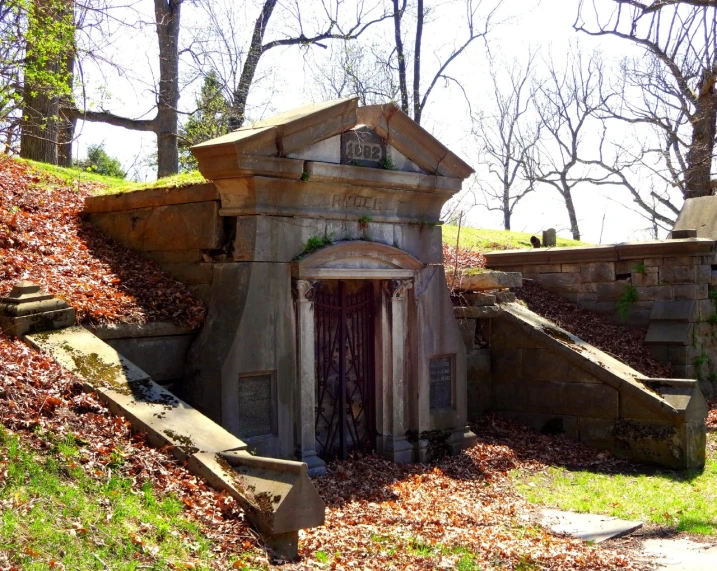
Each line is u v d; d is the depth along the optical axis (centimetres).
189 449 761
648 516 1009
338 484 1026
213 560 634
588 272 1772
